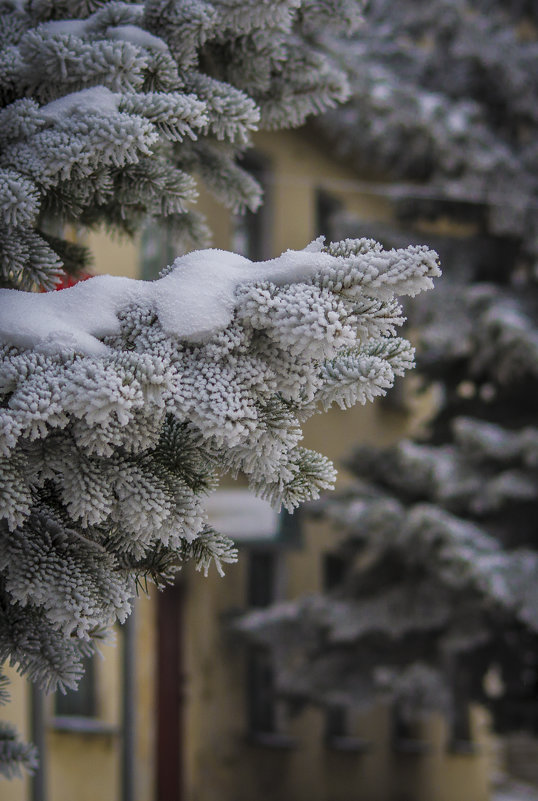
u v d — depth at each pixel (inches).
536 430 430.9
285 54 128.6
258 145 544.7
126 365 85.2
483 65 455.2
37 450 91.6
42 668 95.8
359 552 441.7
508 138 467.5
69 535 97.7
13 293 94.8
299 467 100.1
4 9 118.1
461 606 396.8
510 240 462.0
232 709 517.3
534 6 485.7
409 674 395.2
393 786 605.6
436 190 447.2
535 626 353.4
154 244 332.2
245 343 89.0
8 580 93.4
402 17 474.0
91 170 103.3
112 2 112.7
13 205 99.2
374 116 447.5
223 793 506.3
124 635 401.7
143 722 410.6
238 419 86.9
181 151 134.0
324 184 506.0
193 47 114.3
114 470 93.0
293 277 86.9
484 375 454.6
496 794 703.1
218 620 511.2
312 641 430.9
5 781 299.9
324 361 93.1
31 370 86.4
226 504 471.2
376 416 600.1
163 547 104.7
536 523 410.0
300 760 549.6
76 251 133.4
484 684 408.2
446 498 409.1
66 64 105.3
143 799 408.8
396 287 83.4
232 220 509.7
